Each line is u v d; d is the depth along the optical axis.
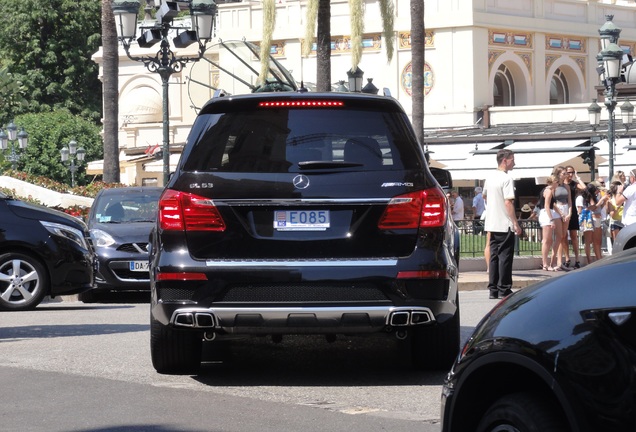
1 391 15.45
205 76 115.75
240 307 15.05
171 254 15.30
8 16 138.00
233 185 15.20
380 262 15.09
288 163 15.27
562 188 43.34
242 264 15.10
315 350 19.62
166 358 16.59
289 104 15.56
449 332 16.55
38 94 135.50
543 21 108.44
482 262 43.75
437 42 104.56
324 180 15.16
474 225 44.44
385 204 15.17
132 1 42.84
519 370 8.62
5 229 27.50
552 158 84.19
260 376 16.80
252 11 112.62
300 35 110.12
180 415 13.87
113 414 13.91
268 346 20.12
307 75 110.12
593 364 7.91
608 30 53.53
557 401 8.38
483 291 37.19
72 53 137.88
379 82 106.94
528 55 107.94
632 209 40.97
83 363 17.92
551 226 43.38
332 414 13.91
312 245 15.10
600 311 8.04
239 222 15.16
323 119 15.51
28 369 17.27
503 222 31.30
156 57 42.53
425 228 15.26
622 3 122.06
